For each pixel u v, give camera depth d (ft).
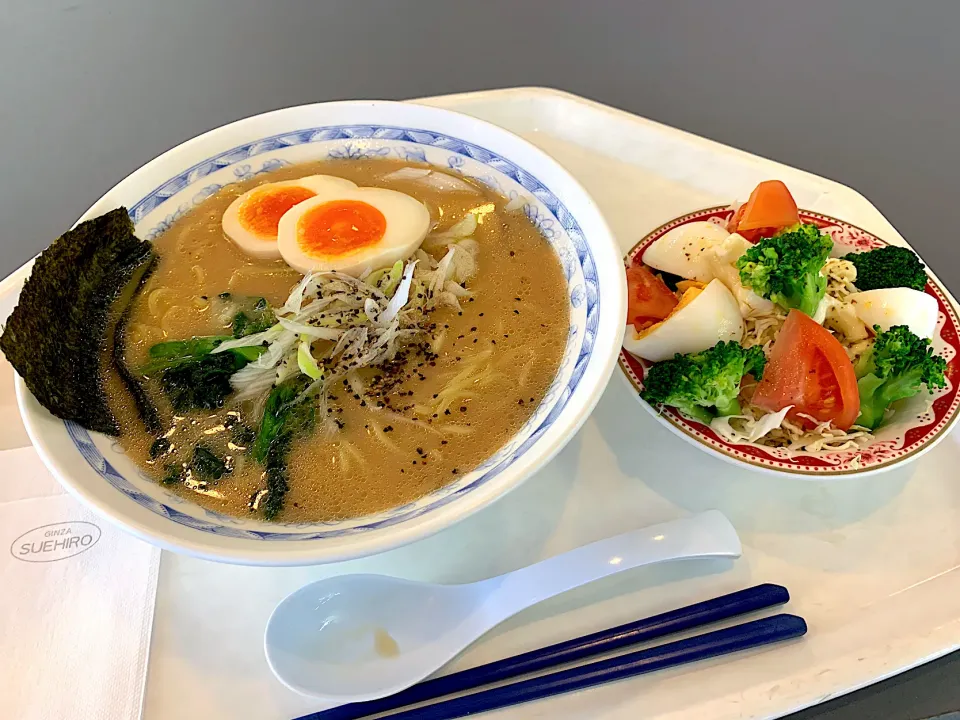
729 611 0.82
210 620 0.83
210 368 0.96
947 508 0.91
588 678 0.77
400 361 1.02
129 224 1.11
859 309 1.04
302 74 2.12
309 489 0.87
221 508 0.85
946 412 0.93
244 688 0.78
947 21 2.13
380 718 0.76
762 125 1.87
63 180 1.89
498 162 1.17
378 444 0.92
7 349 0.82
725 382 0.92
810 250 0.99
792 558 0.87
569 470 0.96
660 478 0.95
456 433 0.93
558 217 1.08
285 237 1.13
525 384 0.97
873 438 0.95
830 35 2.12
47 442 0.79
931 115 1.89
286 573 0.87
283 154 1.26
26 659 0.79
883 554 0.87
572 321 0.99
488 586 0.85
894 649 0.78
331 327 1.02
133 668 0.78
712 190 1.32
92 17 2.35
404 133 1.24
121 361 0.99
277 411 0.94
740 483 0.94
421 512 0.77
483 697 0.77
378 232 1.13
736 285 1.06
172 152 1.18
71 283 1.00
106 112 2.05
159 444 0.91
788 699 0.75
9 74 2.17
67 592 0.83
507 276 1.09
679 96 1.96
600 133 1.40
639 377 1.01
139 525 0.73
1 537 0.88
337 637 0.82
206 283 1.13
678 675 0.78
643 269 1.12
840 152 1.80
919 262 1.07
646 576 0.86
